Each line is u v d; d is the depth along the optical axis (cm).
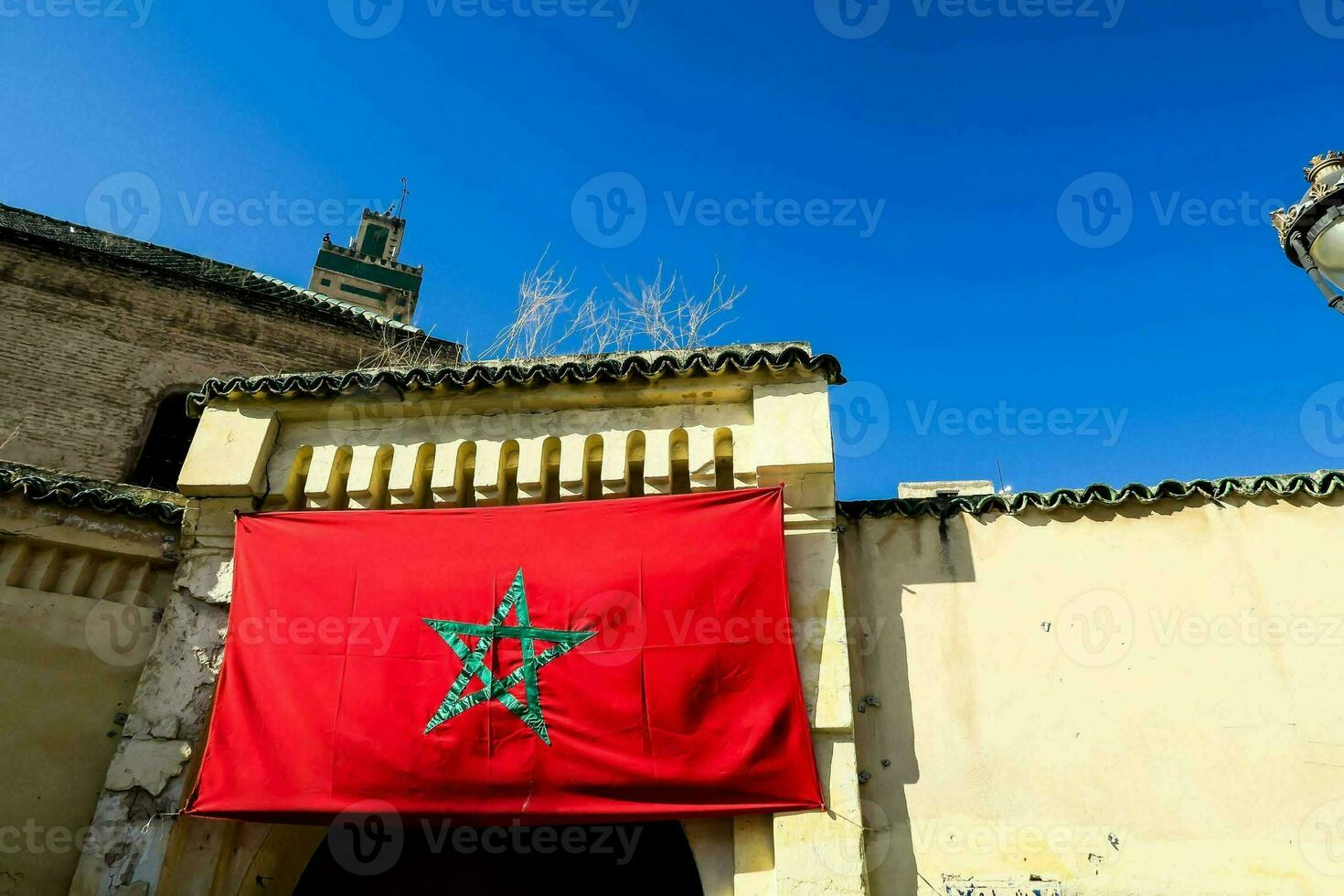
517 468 766
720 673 650
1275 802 639
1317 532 715
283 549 729
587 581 687
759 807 618
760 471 717
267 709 676
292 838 685
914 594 733
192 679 704
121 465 1273
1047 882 629
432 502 767
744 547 687
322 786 649
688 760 629
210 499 768
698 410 764
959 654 708
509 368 759
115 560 757
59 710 698
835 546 701
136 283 1407
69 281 1362
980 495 764
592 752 637
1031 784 660
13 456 1212
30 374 1277
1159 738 666
